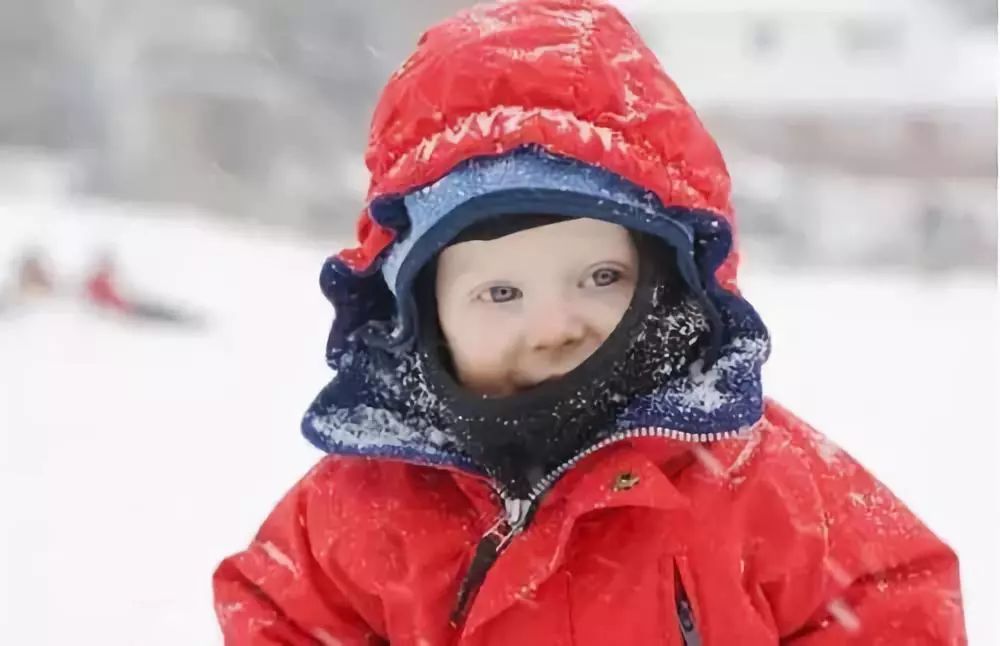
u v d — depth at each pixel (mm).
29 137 23828
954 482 3432
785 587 1295
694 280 1285
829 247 14641
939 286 9703
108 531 3395
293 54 24734
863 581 1331
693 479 1308
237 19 24500
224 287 9578
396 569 1365
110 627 2695
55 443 4523
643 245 1293
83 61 24062
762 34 26031
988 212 15203
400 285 1317
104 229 12875
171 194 20844
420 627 1336
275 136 23391
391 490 1406
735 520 1292
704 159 1296
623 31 1319
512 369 1308
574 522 1291
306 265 11336
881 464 3680
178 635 2635
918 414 4438
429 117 1274
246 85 23453
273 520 1501
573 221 1248
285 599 1428
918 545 1349
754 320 1313
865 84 24156
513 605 1289
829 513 1341
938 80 23562
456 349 1330
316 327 7809
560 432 1298
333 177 21828
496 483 1346
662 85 1304
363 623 1417
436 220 1245
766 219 15688
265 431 4672
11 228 12523
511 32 1277
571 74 1252
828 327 7184
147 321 7766
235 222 16469
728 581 1272
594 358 1271
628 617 1271
